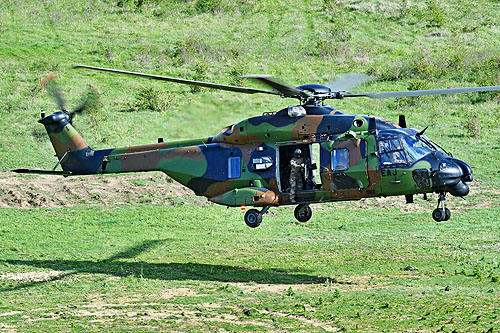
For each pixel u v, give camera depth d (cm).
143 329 4041
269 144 5916
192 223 8412
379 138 5538
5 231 7812
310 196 5791
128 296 5009
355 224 8238
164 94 14650
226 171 6084
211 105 13875
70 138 6838
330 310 4394
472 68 16275
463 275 5531
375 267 5953
